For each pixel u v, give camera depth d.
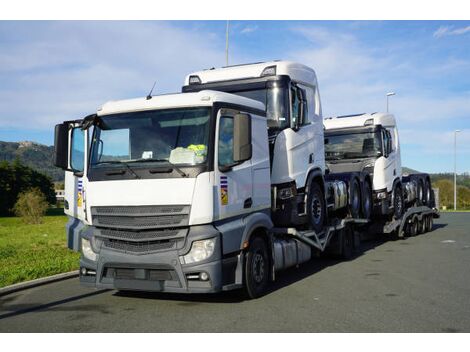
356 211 13.29
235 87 9.47
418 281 9.19
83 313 6.91
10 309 7.25
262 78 9.36
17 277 9.34
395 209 16.48
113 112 7.57
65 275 9.82
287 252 8.90
